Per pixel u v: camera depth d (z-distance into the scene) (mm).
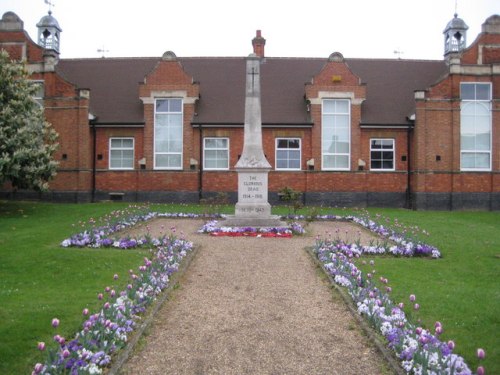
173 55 34000
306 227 22016
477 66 33062
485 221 25875
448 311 9891
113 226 19719
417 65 38688
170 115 34219
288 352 8102
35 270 13016
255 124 21594
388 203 34281
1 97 25406
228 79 37000
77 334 7852
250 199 21281
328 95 33938
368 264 14156
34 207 28125
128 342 8148
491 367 7430
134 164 34375
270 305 10492
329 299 10898
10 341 8188
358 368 7512
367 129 34250
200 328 9117
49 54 33125
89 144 33969
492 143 33406
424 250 15656
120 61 38812
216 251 15891
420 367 6844
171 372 7328
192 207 30078
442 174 33125
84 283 11914
